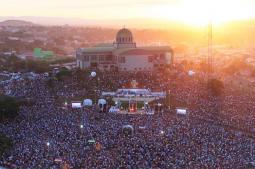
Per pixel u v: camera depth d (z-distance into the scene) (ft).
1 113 613.93
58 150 475.72
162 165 435.94
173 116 640.99
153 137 513.45
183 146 482.28
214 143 492.13
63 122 588.91
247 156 458.50
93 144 495.41
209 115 648.79
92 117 623.36
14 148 487.20
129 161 444.55
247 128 587.68
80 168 434.71
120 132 537.24
